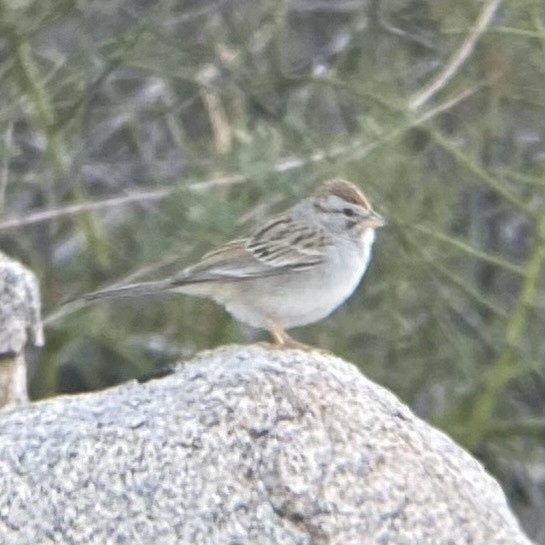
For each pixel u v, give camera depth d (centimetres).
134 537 688
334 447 710
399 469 710
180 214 1497
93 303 1575
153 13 1555
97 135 1652
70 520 692
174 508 693
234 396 719
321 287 991
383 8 1577
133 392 743
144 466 700
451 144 1495
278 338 992
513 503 1731
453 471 723
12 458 707
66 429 716
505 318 1565
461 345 1631
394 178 1527
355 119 1631
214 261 982
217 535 688
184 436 706
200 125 1730
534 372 1630
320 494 698
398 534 696
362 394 737
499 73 1542
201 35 1659
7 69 1528
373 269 1583
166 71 1576
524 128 1683
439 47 1608
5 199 1647
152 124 1727
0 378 890
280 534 689
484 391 1575
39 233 1656
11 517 694
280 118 1631
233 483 697
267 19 1630
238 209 1464
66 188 1575
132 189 1612
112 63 1541
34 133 1700
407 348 1638
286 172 1462
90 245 1598
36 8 1511
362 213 1002
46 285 1627
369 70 1577
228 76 1580
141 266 1562
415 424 738
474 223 1731
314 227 996
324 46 1753
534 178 1528
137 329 1641
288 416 715
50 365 1602
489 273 1780
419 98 1492
